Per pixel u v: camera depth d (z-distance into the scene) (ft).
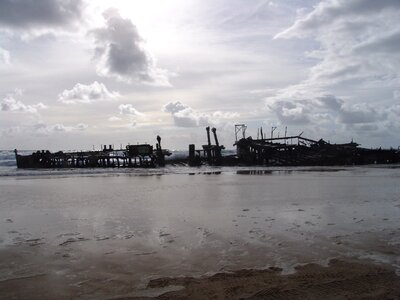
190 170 161.99
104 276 22.43
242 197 58.59
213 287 20.34
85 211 46.14
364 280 21.04
